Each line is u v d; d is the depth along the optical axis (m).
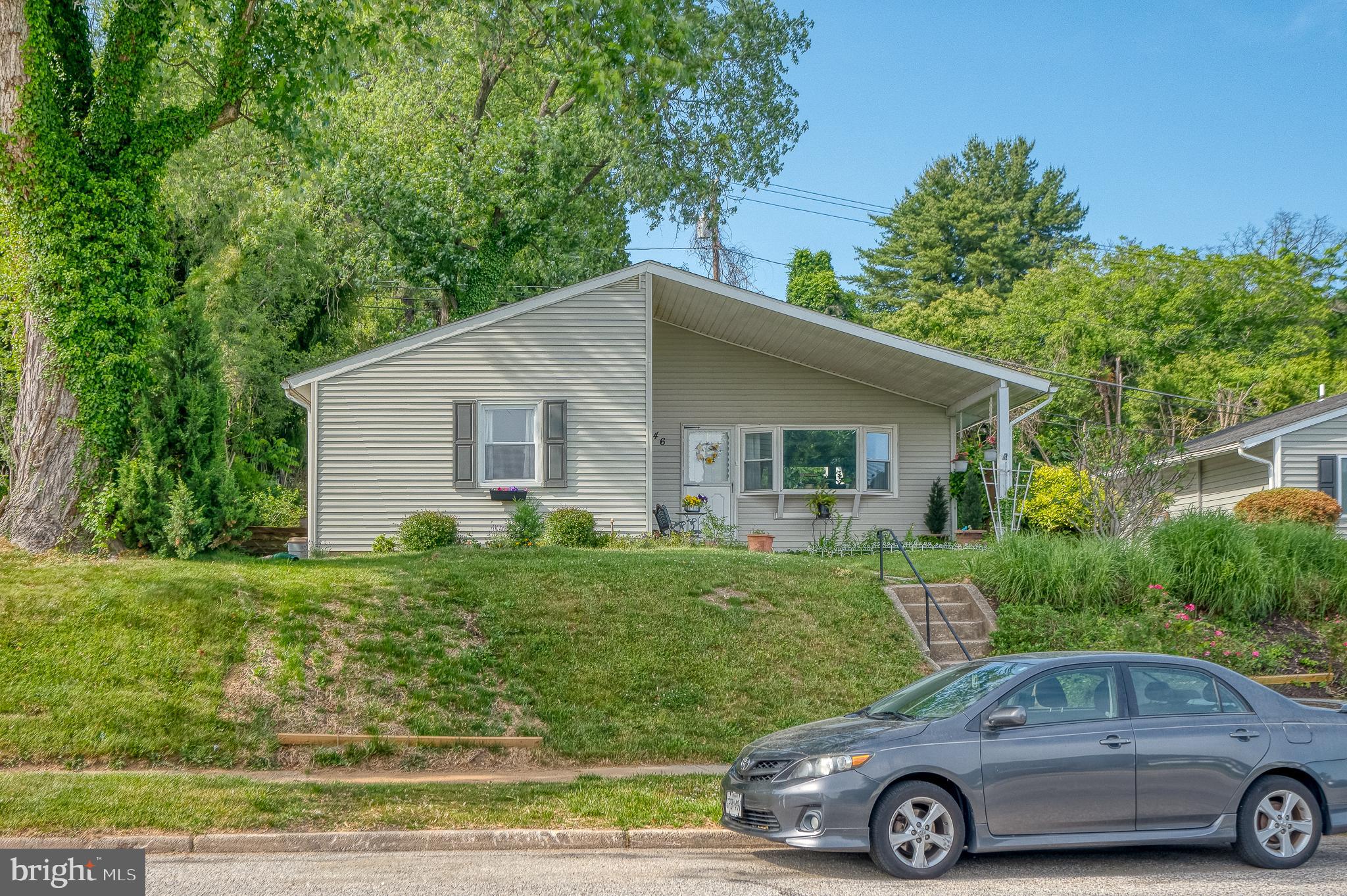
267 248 33.06
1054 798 7.73
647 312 20.73
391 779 10.31
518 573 15.37
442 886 7.20
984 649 14.70
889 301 63.16
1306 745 8.15
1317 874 7.73
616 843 8.51
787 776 7.79
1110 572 15.70
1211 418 37.69
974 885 7.33
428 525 19.83
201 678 11.68
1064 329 41.84
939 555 18.80
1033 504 22.36
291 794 9.20
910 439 24.00
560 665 12.96
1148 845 8.69
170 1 16.33
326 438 20.47
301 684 11.81
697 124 34.56
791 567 16.73
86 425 15.14
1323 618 15.67
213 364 16.55
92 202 15.18
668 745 11.54
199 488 16.03
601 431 20.61
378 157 31.52
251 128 29.42
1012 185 63.50
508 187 32.81
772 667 13.45
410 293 40.41
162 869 7.64
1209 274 42.69
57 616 12.38
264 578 14.01
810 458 23.83
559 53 29.72
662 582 15.38
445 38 32.50
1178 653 14.24
